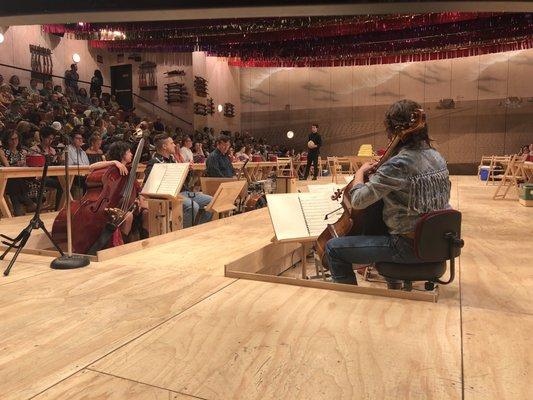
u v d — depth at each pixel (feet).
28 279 8.13
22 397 4.29
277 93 63.87
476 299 7.33
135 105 59.77
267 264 10.58
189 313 6.40
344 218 8.39
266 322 6.05
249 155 39.63
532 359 5.00
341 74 60.90
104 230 11.63
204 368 4.82
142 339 5.54
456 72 56.13
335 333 5.69
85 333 5.74
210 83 57.72
